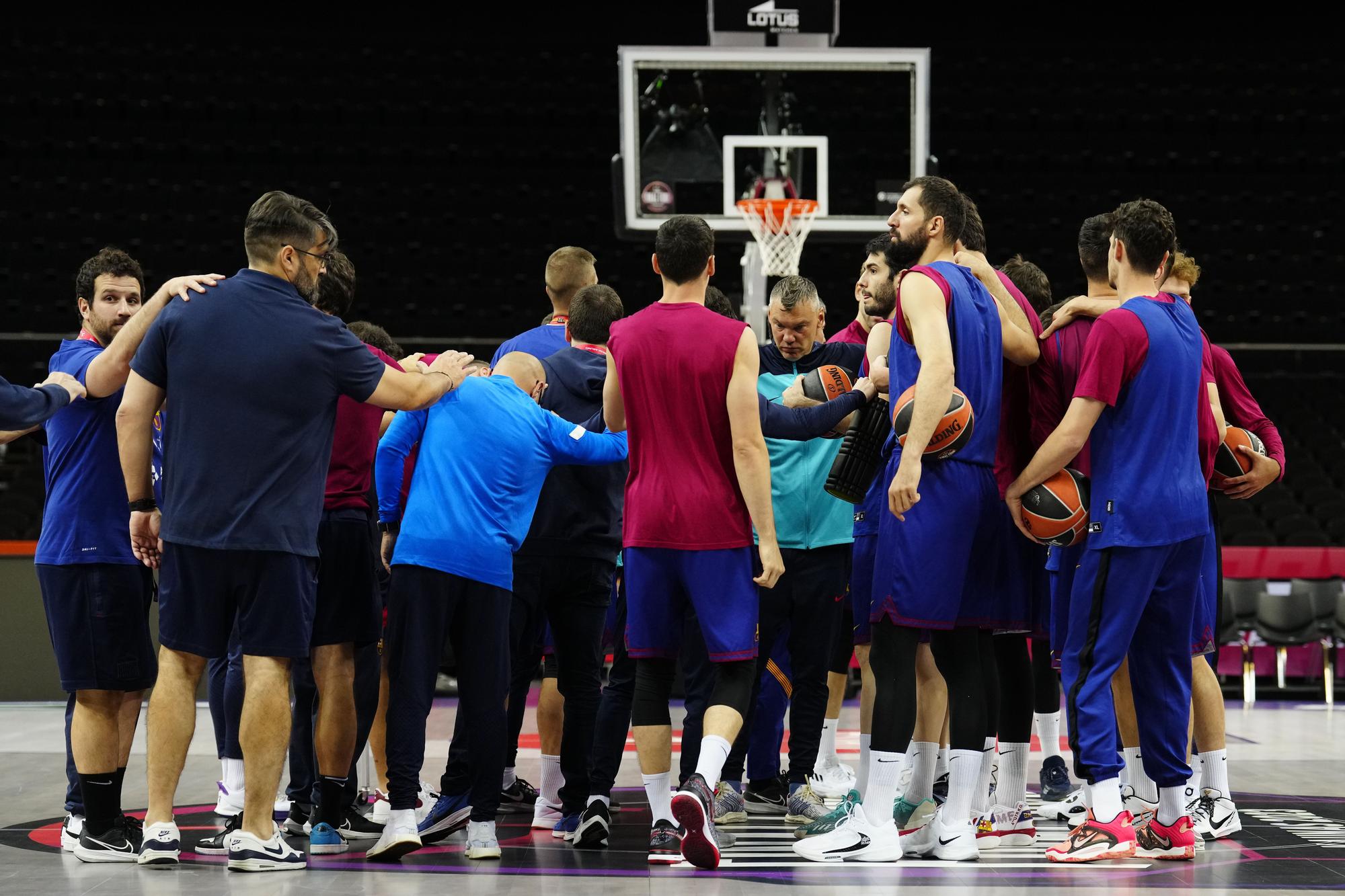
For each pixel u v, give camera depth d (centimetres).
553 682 913
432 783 1091
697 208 2034
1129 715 859
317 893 678
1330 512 2519
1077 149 3944
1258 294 3488
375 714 888
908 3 4366
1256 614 1908
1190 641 780
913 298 745
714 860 722
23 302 3338
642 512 768
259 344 730
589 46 4281
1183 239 3700
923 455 744
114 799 788
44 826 908
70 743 829
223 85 3966
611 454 815
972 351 759
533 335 990
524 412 799
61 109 3844
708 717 743
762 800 1007
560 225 3719
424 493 782
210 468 726
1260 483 884
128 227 3506
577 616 870
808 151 2036
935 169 2030
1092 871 738
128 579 801
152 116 3881
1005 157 3925
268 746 742
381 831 878
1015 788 864
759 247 2022
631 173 2031
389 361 869
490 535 776
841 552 951
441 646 779
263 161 3841
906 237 809
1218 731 858
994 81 4166
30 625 1666
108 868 751
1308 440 2936
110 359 773
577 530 860
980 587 772
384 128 3919
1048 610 880
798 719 942
